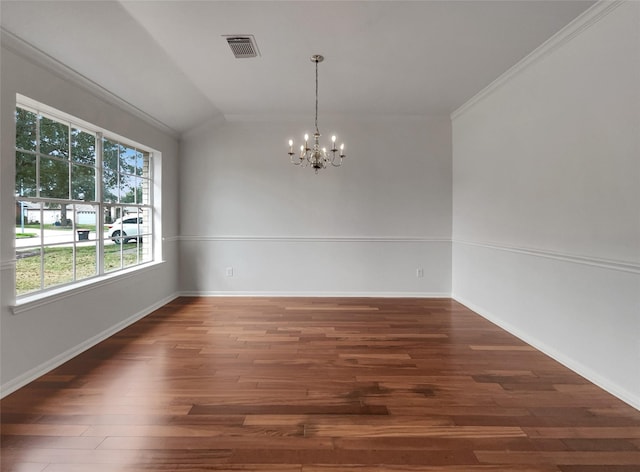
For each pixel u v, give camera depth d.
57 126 2.81
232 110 4.59
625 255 2.13
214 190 4.89
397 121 4.84
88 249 3.16
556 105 2.74
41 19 2.18
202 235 4.91
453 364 2.65
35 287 2.56
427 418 1.93
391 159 4.87
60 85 2.65
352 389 2.26
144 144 3.97
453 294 4.88
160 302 4.38
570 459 1.60
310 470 1.53
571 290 2.58
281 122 4.84
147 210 4.30
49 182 2.72
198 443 1.70
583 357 2.46
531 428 1.84
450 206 4.89
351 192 4.88
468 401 2.11
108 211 3.52
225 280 4.94
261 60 3.14
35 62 2.41
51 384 2.29
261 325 3.60
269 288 4.94
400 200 4.89
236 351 2.89
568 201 2.61
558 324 2.72
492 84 3.66
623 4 2.12
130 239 3.93
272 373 2.48
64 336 2.68
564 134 2.65
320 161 3.80
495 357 2.79
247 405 2.06
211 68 3.30
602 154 2.29
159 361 2.68
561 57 2.68
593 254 2.37
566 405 2.07
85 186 3.14
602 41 2.28
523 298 3.19
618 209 2.18
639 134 2.03
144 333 3.33
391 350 2.93
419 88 3.82
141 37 2.70
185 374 2.46
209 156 4.88
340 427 1.85
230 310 4.18
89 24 2.40
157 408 2.01
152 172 4.40
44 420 1.88
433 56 3.06
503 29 2.60
